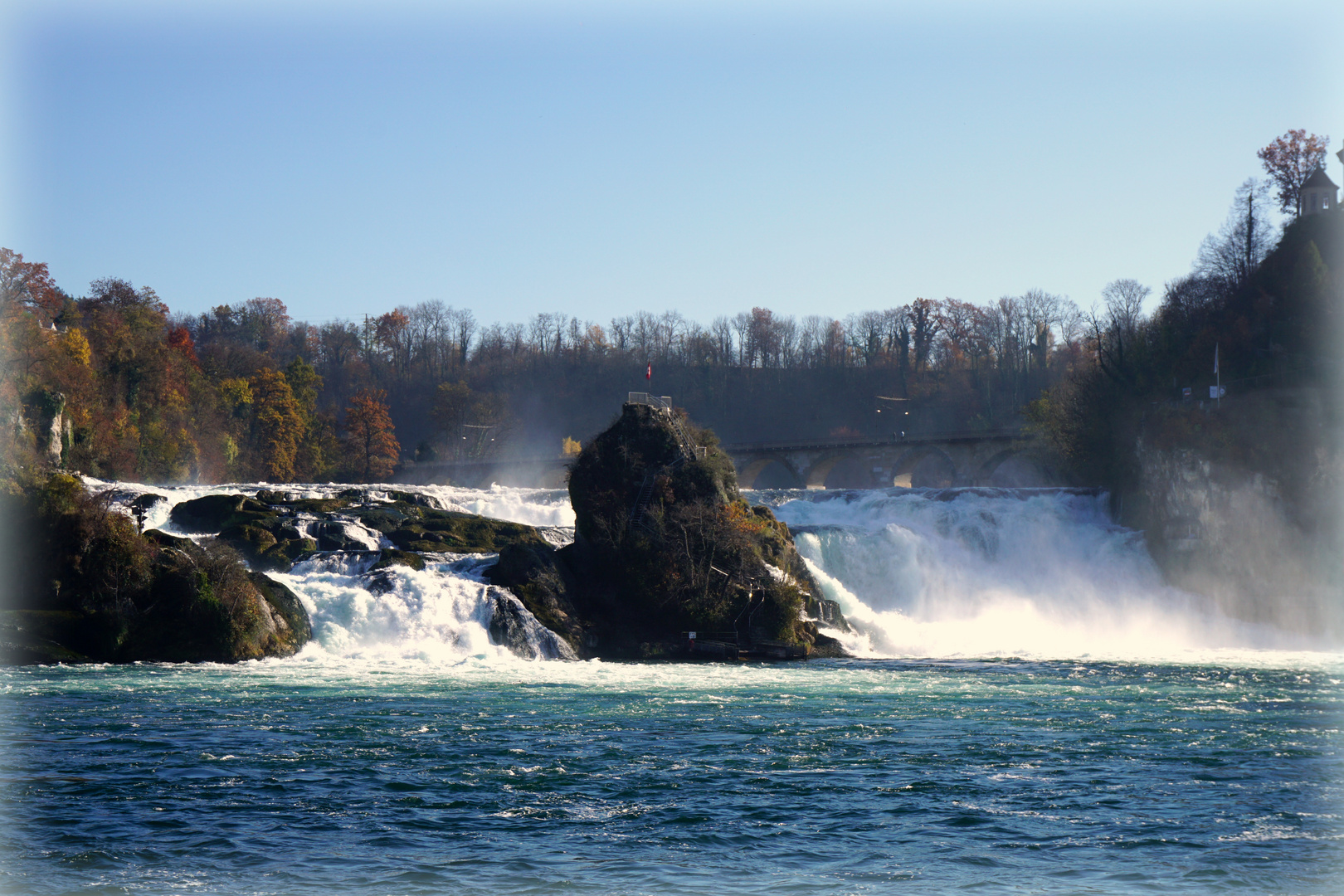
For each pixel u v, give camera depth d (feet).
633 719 233.55
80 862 145.79
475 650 321.32
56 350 571.28
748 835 160.66
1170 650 386.32
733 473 385.70
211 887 138.31
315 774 187.11
